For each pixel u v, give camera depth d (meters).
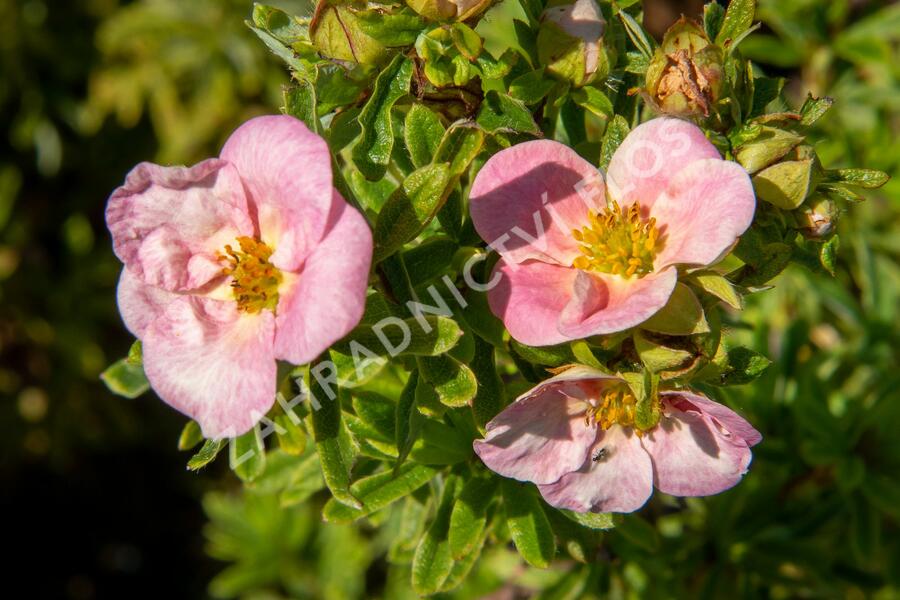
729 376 0.34
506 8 0.39
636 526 0.38
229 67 0.58
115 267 0.64
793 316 0.45
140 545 0.78
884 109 0.47
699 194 0.34
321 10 0.35
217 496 0.54
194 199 0.34
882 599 0.44
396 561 0.39
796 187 0.34
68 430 0.66
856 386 0.45
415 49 0.35
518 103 0.35
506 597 0.44
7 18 0.60
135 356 0.35
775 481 0.42
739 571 0.42
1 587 0.75
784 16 0.47
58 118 0.62
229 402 0.33
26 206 0.65
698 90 0.35
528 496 0.37
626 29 0.36
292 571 0.52
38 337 0.64
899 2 0.53
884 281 0.45
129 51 0.60
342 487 0.34
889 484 0.42
